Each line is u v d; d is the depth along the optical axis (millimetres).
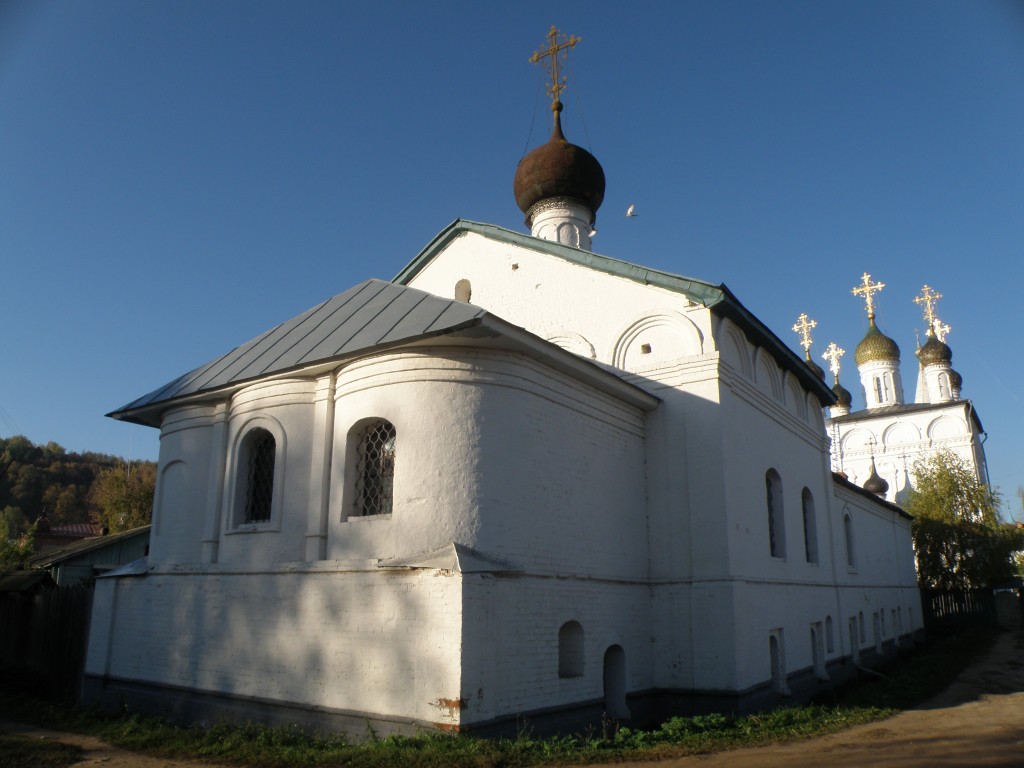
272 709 11984
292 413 13336
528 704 11320
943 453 45594
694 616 14438
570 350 16859
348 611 11492
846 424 54062
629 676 13867
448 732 9992
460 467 11594
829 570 21156
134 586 15062
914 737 11469
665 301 15992
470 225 18891
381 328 12711
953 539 39562
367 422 12516
